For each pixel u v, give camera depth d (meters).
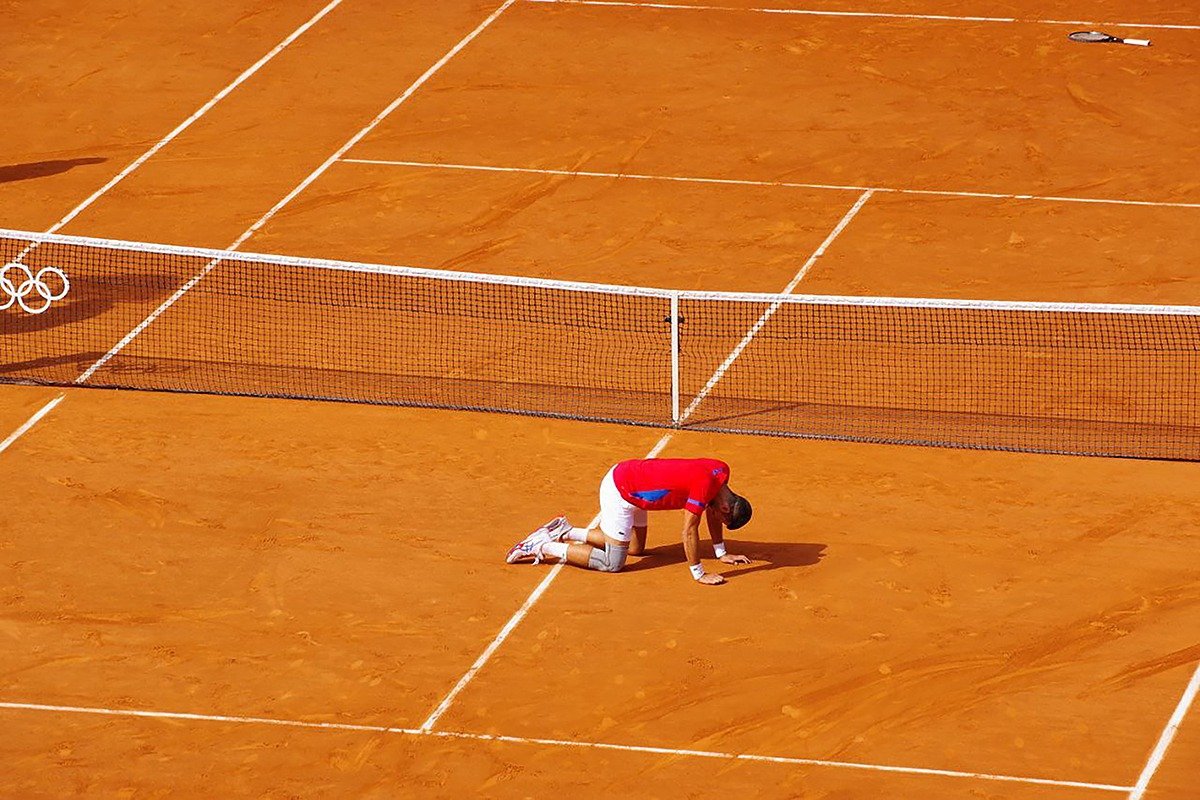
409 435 57.88
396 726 42.78
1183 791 39.97
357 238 74.69
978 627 46.28
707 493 47.03
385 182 80.44
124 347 64.94
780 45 96.75
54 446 57.16
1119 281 69.50
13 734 42.50
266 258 62.16
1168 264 70.94
